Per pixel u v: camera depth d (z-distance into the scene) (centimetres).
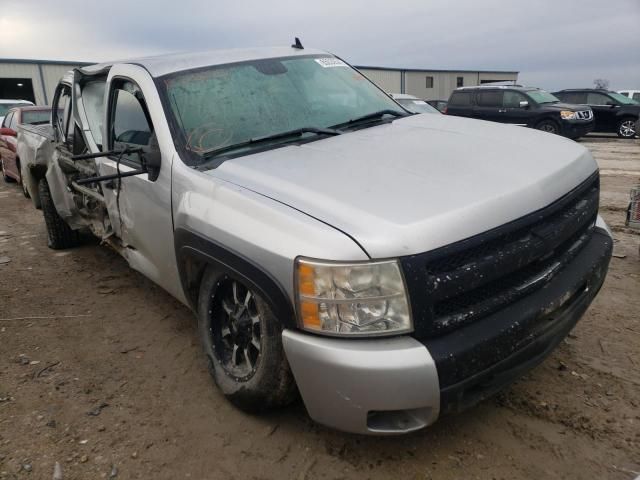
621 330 347
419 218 207
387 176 243
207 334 290
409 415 211
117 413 287
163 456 252
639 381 289
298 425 269
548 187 246
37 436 269
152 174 310
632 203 460
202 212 261
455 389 204
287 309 217
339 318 204
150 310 422
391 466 237
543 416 264
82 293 464
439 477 229
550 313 235
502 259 217
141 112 338
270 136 313
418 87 4225
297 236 215
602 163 1127
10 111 1086
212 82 337
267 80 354
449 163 259
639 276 438
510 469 231
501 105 1650
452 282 205
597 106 1770
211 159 294
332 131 323
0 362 346
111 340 373
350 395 204
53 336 383
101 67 411
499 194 227
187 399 297
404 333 203
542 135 326
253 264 228
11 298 458
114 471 243
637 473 225
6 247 624
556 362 312
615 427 253
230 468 242
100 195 415
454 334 209
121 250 409
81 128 431
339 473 235
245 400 265
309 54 401
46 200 573
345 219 212
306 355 211
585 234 286
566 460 234
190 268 293
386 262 199
